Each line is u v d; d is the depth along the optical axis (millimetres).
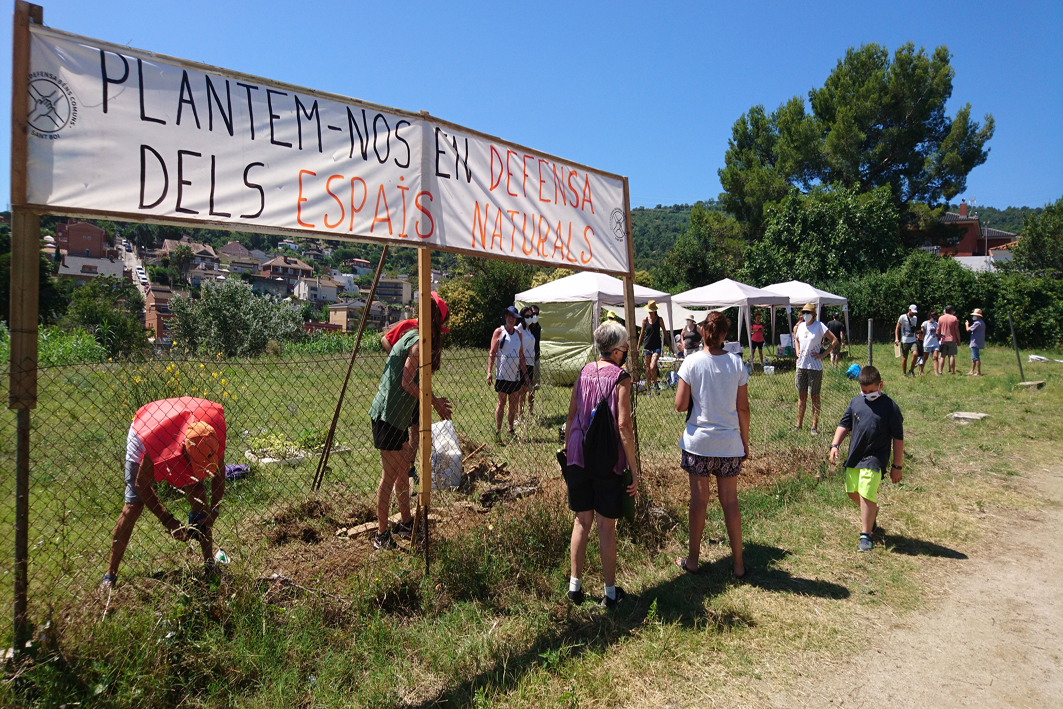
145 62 2896
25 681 2484
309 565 3752
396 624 3352
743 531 4953
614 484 3646
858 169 31375
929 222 31500
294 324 23891
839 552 4656
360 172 3594
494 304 31250
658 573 4191
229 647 2898
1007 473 6797
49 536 3699
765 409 9688
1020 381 12789
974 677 3156
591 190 4938
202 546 3338
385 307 20109
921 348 14555
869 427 4727
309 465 5793
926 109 30453
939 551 4723
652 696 2893
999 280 23125
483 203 4191
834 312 25000
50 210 2621
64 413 5773
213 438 3330
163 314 22594
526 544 4102
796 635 3459
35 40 2600
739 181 34469
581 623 3498
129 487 3289
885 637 3494
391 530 4262
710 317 4137
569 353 13758
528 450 6988
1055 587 4191
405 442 4184
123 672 2652
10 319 2576
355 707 2734
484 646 3189
